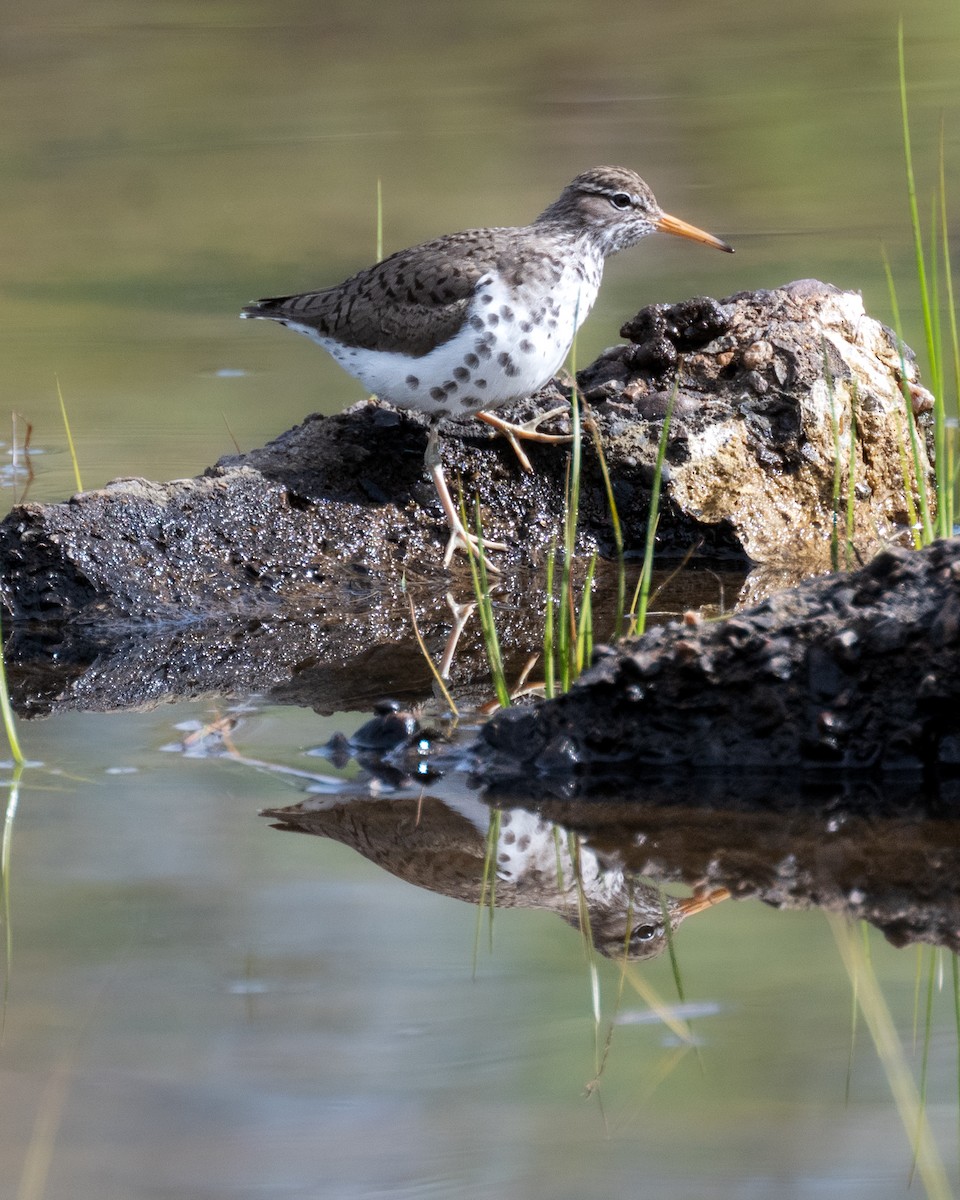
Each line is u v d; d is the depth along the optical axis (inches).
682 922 266.8
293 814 310.7
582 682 328.2
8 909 269.1
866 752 317.1
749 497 502.6
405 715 348.5
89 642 437.1
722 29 1239.5
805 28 1221.7
